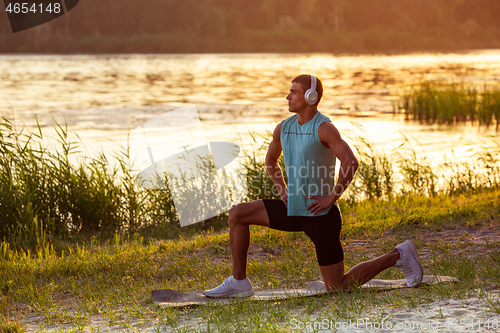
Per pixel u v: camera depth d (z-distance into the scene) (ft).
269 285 24.31
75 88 172.24
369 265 21.01
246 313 19.54
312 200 20.45
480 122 98.58
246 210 21.29
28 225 37.73
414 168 54.29
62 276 27.53
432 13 605.31
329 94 152.46
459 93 114.52
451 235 31.04
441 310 17.75
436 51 547.08
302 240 32.42
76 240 38.81
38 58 394.73
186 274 27.27
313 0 619.67
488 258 25.45
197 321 19.31
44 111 112.98
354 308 18.72
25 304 23.32
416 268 21.07
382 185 51.34
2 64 308.19
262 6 602.44
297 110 20.43
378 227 33.91
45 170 43.39
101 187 43.86
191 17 562.66
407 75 221.87
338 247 20.70
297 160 20.58
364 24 612.70
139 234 40.57
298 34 570.87
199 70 271.69
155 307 21.30
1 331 19.30
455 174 53.62
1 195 38.73
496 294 19.26
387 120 103.76
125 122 96.78
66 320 20.84
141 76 231.50
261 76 229.86
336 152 19.86
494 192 44.21
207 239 33.47
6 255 33.47
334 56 446.19
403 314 17.74
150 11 552.82
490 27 608.19
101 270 28.27
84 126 91.66
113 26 539.29
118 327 19.33
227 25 560.61
